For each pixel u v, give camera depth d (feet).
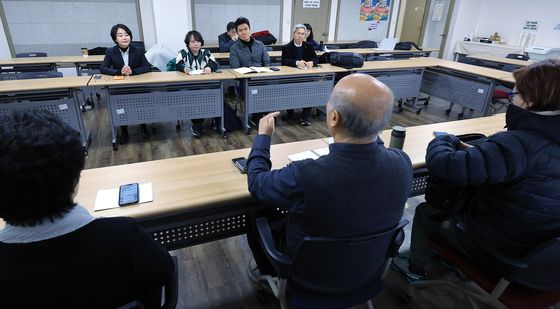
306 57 14.15
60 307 2.10
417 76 15.43
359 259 3.47
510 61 16.22
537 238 3.70
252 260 6.30
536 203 3.55
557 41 20.76
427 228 4.97
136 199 3.98
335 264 3.43
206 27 21.61
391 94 2.99
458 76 14.66
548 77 3.34
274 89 12.71
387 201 3.14
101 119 14.12
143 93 10.97
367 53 19.31
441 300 5.56
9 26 17.90
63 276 2.02
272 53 17.74
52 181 1.93
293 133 13.24
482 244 3.94
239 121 13.14
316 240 3.08
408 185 3.26
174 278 3.04
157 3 18.69
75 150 2.05
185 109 11.68
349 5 24.62
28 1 17.78
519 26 22.65
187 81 11.08
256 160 3.78
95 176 4.57
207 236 5.02
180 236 4.85
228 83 14.78
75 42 19.26
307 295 3.69
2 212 1.95
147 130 12.87
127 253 2.20
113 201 3.98
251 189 3.52
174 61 13.29
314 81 13.33
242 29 13.32
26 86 9.64
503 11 23.44
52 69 15.05
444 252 4.66
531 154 3.46
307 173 2.93
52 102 10.03
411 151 5.68
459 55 23.44
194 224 4.80
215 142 12.12
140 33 20.36
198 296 5.53
